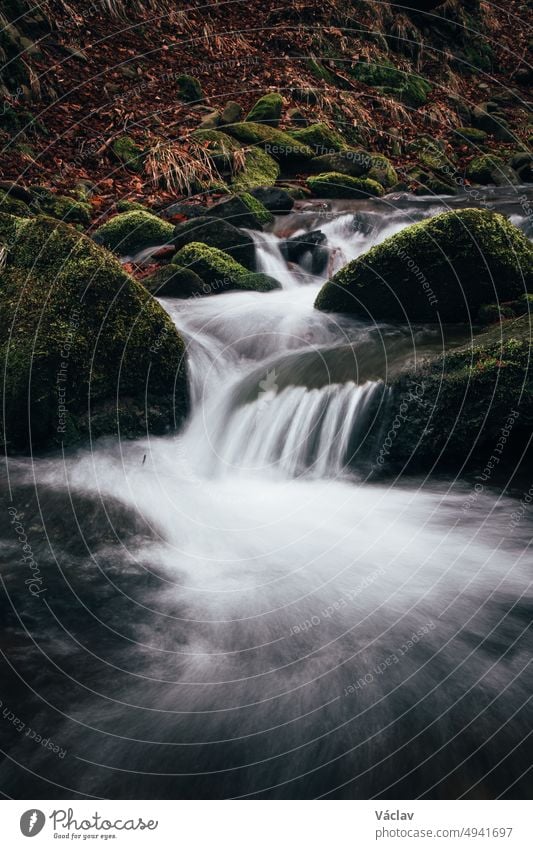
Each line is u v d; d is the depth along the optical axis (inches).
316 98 461.4
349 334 220.4
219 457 201.3
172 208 314.7
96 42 416.5
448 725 101.1
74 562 143.4
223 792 91.5
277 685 109.8
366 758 95.8
